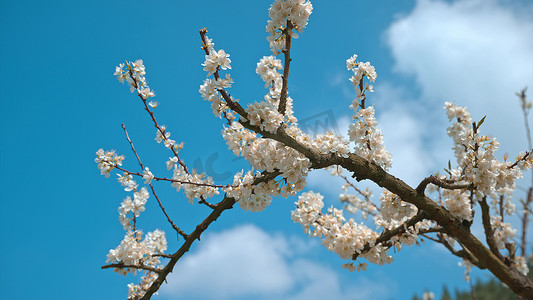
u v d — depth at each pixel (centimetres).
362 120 303
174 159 322
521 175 305
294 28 282
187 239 310
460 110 373
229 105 255
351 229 344
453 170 345
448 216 334
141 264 315
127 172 305
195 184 299
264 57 289
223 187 301
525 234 466
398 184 316
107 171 301
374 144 310
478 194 326
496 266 348
